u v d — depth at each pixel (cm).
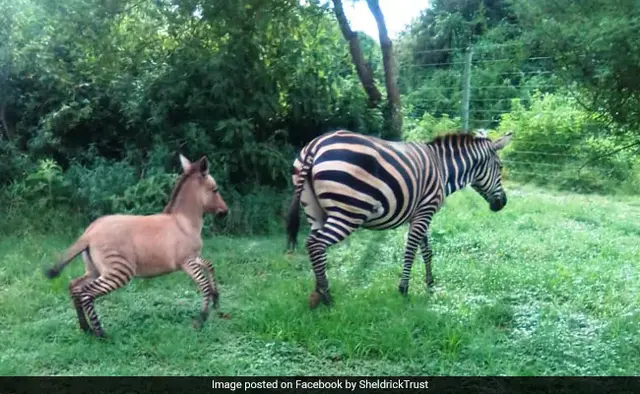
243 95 973
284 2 934
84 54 1014
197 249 559
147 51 1021
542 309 583
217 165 938
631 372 470
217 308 577
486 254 785
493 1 2038
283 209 954
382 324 536
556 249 807
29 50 984
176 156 967
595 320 560
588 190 1260
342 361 487
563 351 494
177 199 557
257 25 924
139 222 539
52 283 636
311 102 1030
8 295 596
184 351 489
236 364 473
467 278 679
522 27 696
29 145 991
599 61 609
